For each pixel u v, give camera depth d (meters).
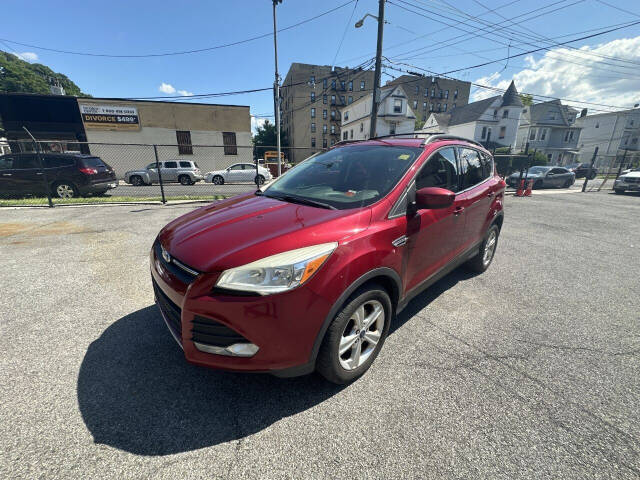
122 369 2.14
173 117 21.38
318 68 53.03
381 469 1.50
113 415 1.77
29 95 19.12
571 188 18.33
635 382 2.16
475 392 2.02
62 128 20.08
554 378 2.18
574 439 1.70
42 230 5.72
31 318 2.75
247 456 1.55
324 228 1.85
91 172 9.94
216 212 2.33
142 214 7.40
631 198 13.85
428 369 2.24
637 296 3.56
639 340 2.68
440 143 2.90
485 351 2.47
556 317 3.04
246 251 1.67
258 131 60.03
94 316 2.81
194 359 1.71
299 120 53.69
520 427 1.77
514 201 11.75
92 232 5.61
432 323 2.88
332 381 1.98
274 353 1.65
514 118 35.41
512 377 2.18
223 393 1.96
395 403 1.92
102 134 20.30
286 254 1.66
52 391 1.92
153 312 2.89
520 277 4.05
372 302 2.08
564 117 39.84
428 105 59.00
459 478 1.46
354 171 2.65
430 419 1.80
